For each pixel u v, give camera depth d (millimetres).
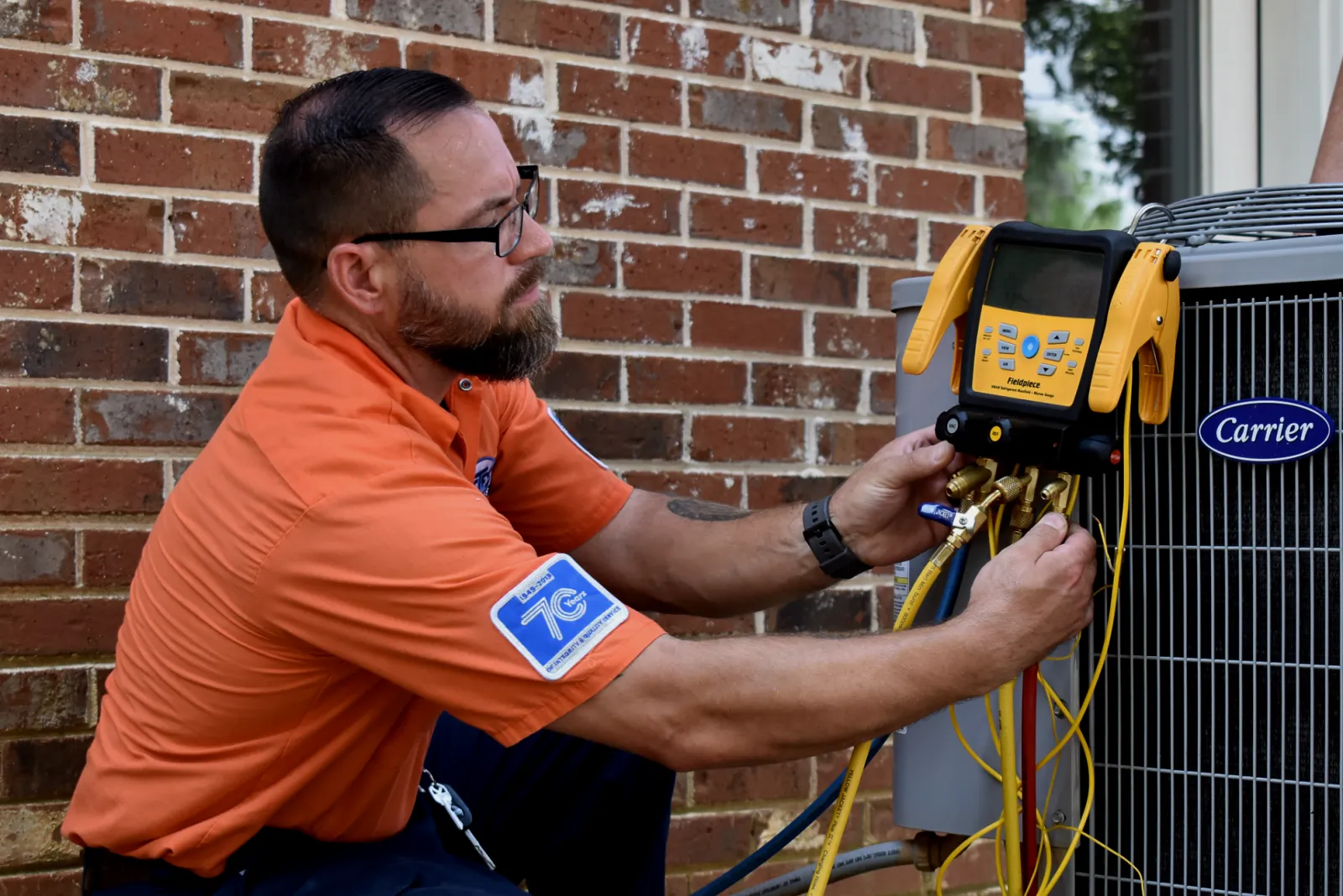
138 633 1348
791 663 1184
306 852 1333
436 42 1904
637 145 2029
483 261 1312
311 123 1300
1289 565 1198
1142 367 1233
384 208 1279
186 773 1284
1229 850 1230
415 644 1189
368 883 1284
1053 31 2598
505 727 1203
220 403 1791
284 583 1209
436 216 1288
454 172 1292
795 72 2139
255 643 1242
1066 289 1212
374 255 1294
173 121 1770
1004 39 2293
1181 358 1240
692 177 2066
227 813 1283
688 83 2062
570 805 1614
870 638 1204
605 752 1587
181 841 1275
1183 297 1238
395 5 1881
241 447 1271
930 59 2238
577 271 1985
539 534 1652
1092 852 1291
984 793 1344
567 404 1977
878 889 2160
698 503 1634
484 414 1537
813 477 2143
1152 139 2639
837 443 2162
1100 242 1188
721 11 2086
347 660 1244
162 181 1764
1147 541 1266
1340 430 1167
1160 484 1258
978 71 2275
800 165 2141
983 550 1336
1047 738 1302
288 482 1214
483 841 1644
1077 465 1194
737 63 2098
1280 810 1206
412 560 1178
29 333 1695
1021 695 1313
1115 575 1249
